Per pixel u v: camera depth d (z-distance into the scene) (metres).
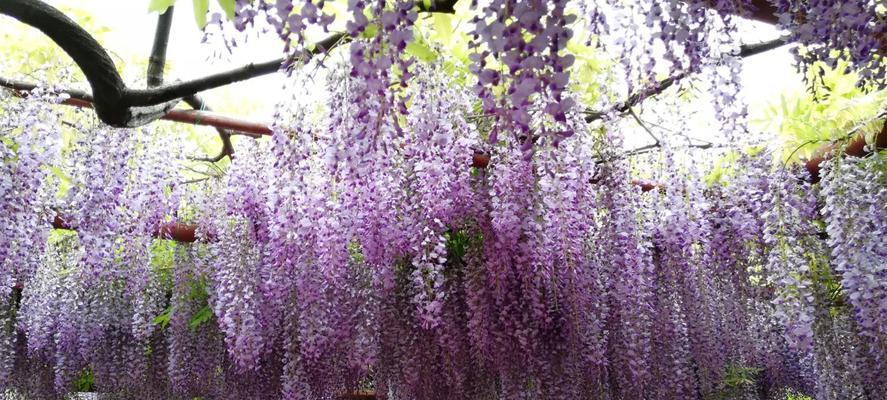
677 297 3.29
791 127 2.87
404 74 1.08
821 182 2.77
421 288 2.54
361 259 3.14
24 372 5.10
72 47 1.62
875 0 1.24
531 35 0.95
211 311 4.07
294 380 3.11
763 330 3.55
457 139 2.48
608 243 2.94
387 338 3.13
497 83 0.95
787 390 4.61
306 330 2.95
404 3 1.04
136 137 3.05
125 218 3.09
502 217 2.53
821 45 1.33
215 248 3.34
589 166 2.50
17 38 2.68
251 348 3.08
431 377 3.17
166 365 4.62
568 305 2.87
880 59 1.29
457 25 2.33
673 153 2.79
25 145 2.64
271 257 2.85
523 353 2.94
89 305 4.38
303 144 2.44
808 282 2.79
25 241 2.72
